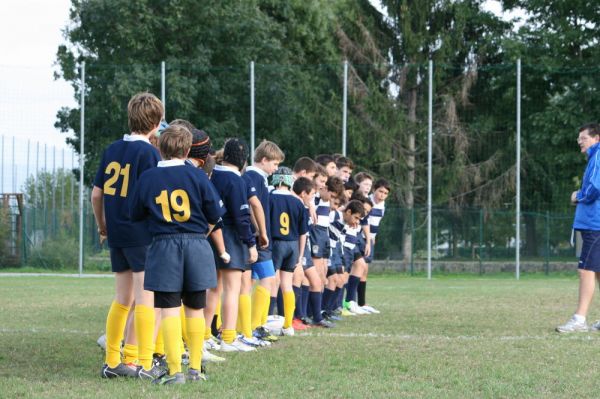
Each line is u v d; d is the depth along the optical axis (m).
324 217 15.64
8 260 40.12
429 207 37.94
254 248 11.58
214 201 9.07
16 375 9.30
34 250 40.09
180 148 9.10
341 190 16.09
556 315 17.42
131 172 9.49
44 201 40.38
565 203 50.38
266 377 9.27
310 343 12.42
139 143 9.60
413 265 40.59
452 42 52.47
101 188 9.72
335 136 50.00
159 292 8.89
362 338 13.09
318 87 51.31
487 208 50.47
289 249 13.69
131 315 9.77
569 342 12.60
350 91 49.81
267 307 13.05
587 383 8.98
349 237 17.31
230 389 8.48
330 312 16.28
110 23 52.62
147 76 47.84
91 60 55.31
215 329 12.96
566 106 49.56
